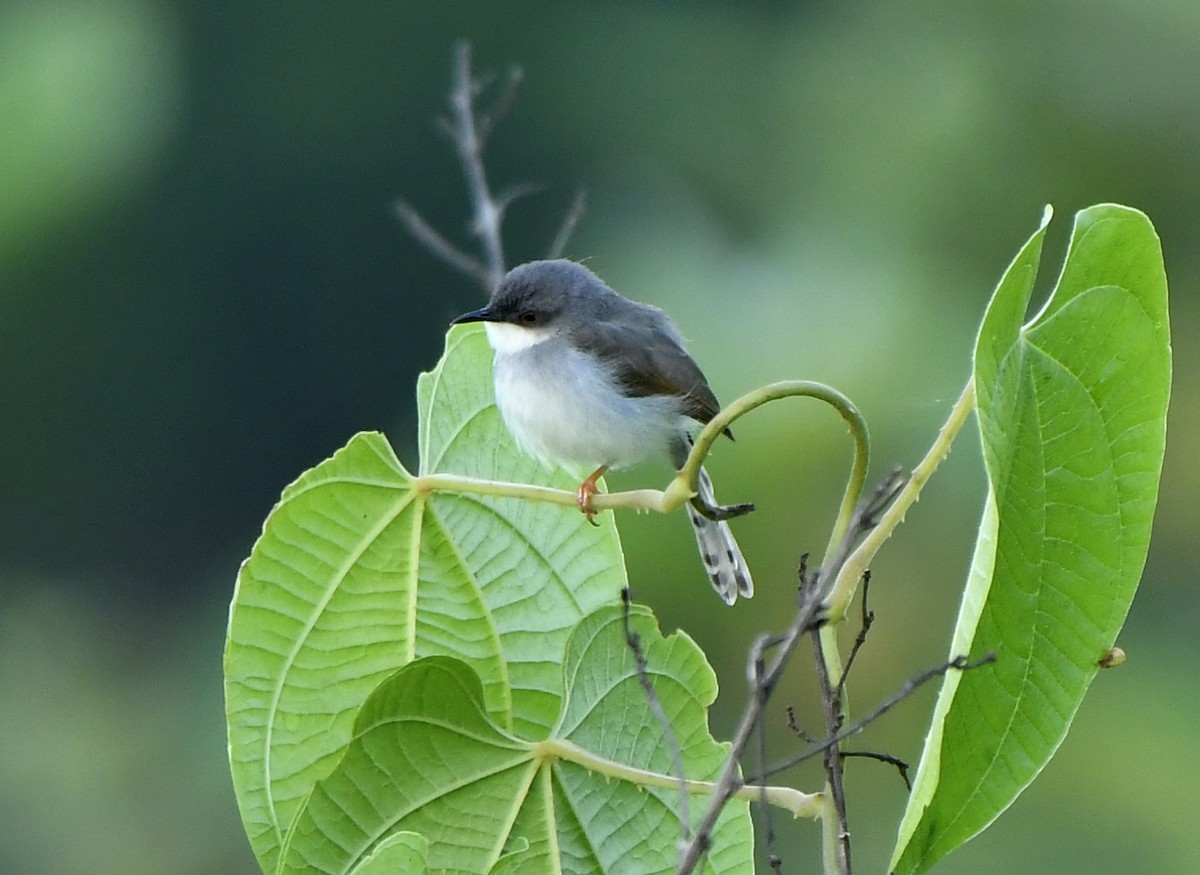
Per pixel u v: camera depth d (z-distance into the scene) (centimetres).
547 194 3061
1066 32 1594
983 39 1655
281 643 560
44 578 3469
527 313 855
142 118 3441
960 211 1622
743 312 1550
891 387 1424
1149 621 1508
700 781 534
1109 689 1445
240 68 3566
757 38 2811
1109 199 1600
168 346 3600
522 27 3328
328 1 3641
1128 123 1570
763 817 429
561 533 581
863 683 1323
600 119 3155
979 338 435
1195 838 1373
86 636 3281
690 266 1686
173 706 2684
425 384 592
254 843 553
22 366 3481
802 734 458
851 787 1314
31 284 3434
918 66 1705
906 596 1326
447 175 3616
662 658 537
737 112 2495
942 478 1345
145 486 3569
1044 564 480
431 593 572
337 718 562
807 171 1845
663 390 851
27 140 3266
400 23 3516
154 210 3553
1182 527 1537
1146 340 480
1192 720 1426
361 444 556
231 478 3603
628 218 2352
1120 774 1404
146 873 2350
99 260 3491
